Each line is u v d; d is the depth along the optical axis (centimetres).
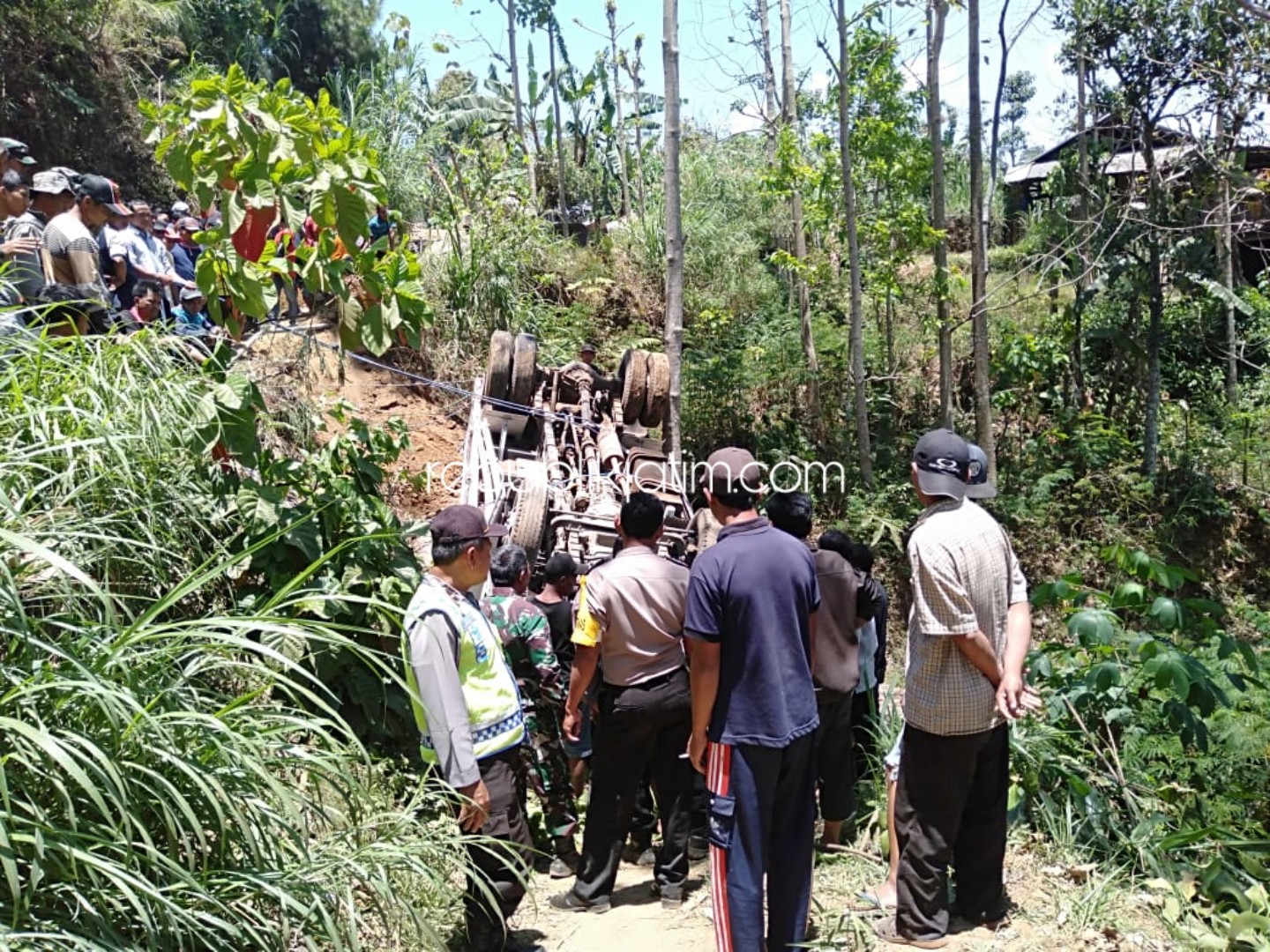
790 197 1472
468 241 1364
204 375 496
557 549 665
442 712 353
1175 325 1706
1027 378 1549
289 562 511
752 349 1479
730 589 351
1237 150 1359
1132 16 1284
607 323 1515
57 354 429
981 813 398
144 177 1648
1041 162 2355
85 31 1565
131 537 415
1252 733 579
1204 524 1491
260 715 334
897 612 1244
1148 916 412
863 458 1348
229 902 288
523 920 443
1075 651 538
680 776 454
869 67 1310
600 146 2209
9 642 301
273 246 534
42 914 261
